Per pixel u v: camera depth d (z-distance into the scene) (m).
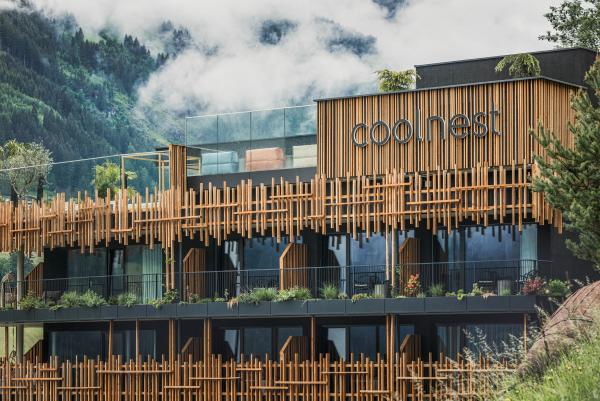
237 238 39.22
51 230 41.50
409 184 34.78
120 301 38.69
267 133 38.47
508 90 33.94
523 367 16.25
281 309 35.59
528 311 32.03
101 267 42.09
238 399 36.81
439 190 34.34
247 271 38.69
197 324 39.84
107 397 38.53
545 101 33.62
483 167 33.91
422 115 34.94
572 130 26.81
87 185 41.88
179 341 38.28
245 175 38.69
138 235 39.69
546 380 14.27
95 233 40.66
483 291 33.41
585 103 26.91
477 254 35.03
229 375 36.84
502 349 33.88
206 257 39.62
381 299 33.97
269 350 38.38
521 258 34.28
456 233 35.41
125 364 38.31
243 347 38.81
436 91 34.81
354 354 36.81
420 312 33.31
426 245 35.75
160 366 38.09
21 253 42.38
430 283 35.44
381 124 35.47
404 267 34.72
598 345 14.53
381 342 36.41
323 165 36.31
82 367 39.09
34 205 42.00
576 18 54.16
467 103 34.41
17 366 40.34
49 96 198.38
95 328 41.56
